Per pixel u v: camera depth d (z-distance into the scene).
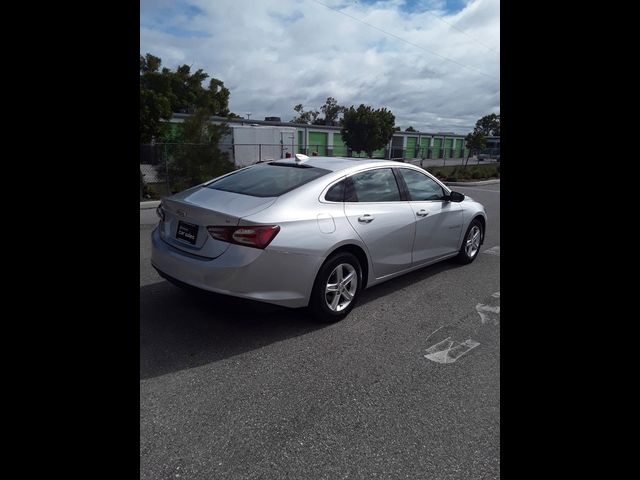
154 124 20.47
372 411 2.36
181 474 1.87
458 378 2.70
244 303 3.00
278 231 3.02
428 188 4.56
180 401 2.39
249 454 2.01
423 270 5.10
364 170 3.87
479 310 3.83
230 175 4.03
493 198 14.62
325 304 3.38
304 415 2.31
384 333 3.34
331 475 1.89
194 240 3.19
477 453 2.04
